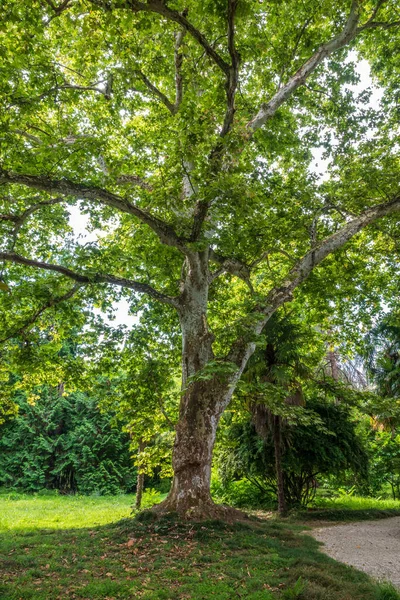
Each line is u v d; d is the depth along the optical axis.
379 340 18.22
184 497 9.29
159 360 13.77
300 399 13.00
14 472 26.00
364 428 19.19
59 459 26.17
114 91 13.18
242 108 13.05
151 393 13.17
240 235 11.55
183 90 12.57
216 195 8.73
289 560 6.79
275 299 10.78
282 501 12.68
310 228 12.71
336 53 13.74
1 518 13.81
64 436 26.61
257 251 12.52
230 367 8.31
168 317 14.16
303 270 11.19
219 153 8.79
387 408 11.84
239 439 14.54
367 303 16.22
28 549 7.49
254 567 6.43
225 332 10.26
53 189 8.85
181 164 9.21
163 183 9.37
